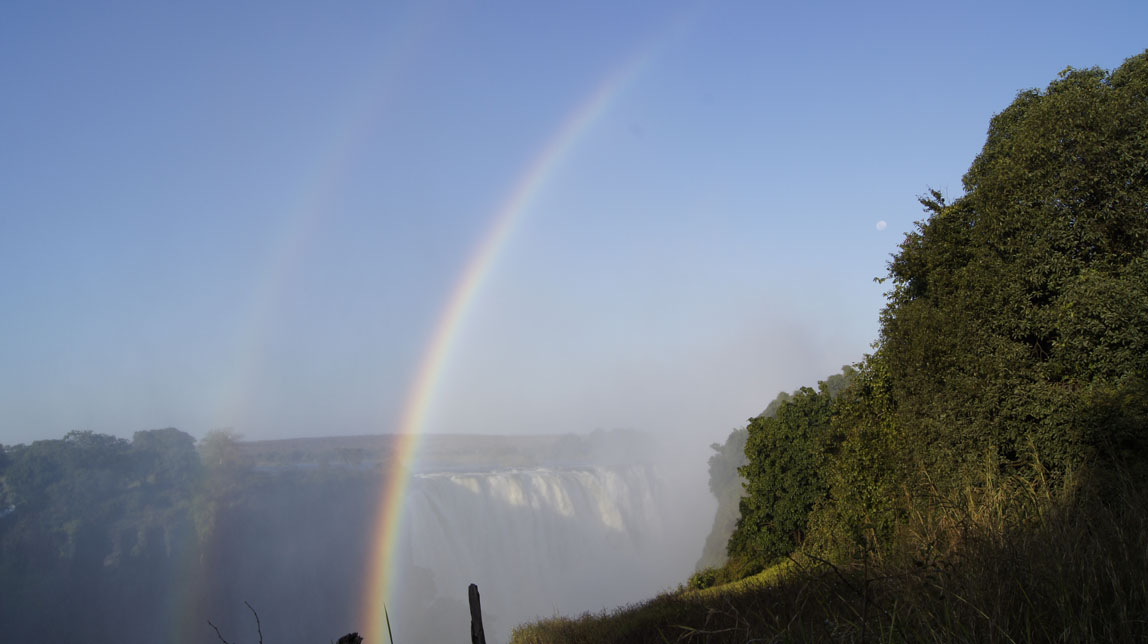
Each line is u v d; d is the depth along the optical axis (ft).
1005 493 20.45
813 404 113.50
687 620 29.25
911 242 59.72
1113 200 42.29
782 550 109.19
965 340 47.67
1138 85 48.60
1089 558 14.30
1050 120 44.91
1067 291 42.55
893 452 57.47
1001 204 46.96
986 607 12.94
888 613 13.69
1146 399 35.65
